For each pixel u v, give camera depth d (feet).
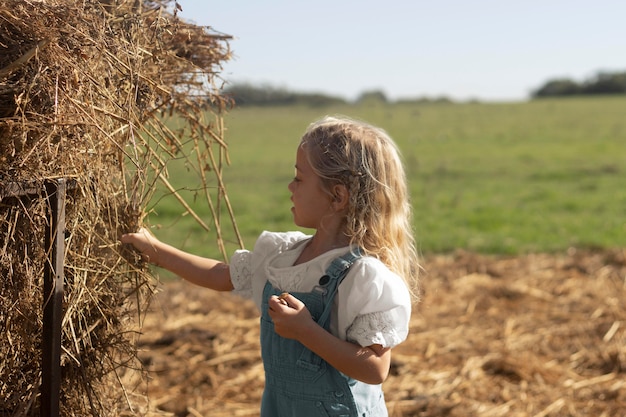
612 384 15.74
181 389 15.26
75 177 7.41
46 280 7.29
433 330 19.29
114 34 7.72
